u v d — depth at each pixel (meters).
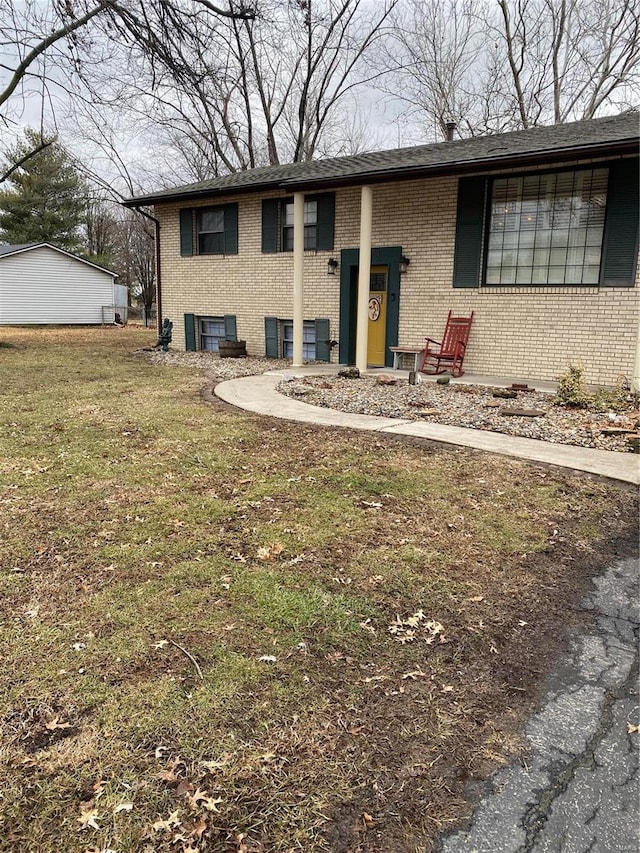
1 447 5.41
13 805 1.64
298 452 5.37
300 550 3.35
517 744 1.97
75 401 7.82
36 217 32.66
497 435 6.06
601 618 2.77
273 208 12.75
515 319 9.69
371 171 9.43
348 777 1.80
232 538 3.49
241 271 13.59
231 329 13.99
